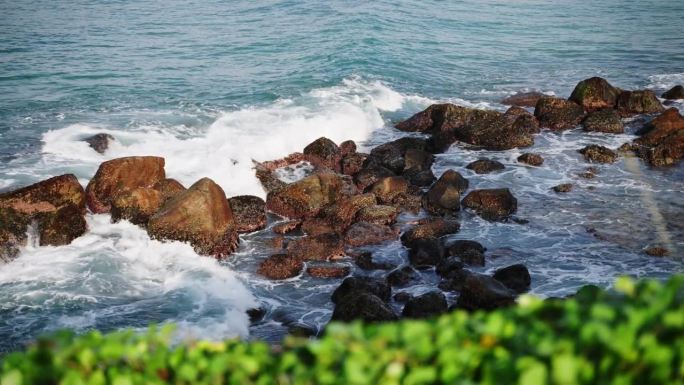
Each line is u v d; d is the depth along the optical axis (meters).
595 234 18.55
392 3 46.19
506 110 29.27
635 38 41.81
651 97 28.67
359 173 22.12
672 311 4.96
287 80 30.27
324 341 5.30
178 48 34.28
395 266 17.11
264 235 18.86
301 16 41.56
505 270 15.83
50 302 14.95
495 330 5.15
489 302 14.05
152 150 22.44
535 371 4.56
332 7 43.66
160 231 17.38
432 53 36.47
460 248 17.42
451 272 16.45
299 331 14.03
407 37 38.72
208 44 35.25
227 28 38.59
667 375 4.71
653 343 4.76
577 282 15.98
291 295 15.91
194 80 29.66
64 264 16.34
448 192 20.22
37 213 17.09
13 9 40.31
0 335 13.72
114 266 16.47
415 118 27.16
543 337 5.05
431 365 5.11
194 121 25.09
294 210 19.94
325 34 37.69
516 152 24.97
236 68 31.64
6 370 5.39
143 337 5.63
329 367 5.23
